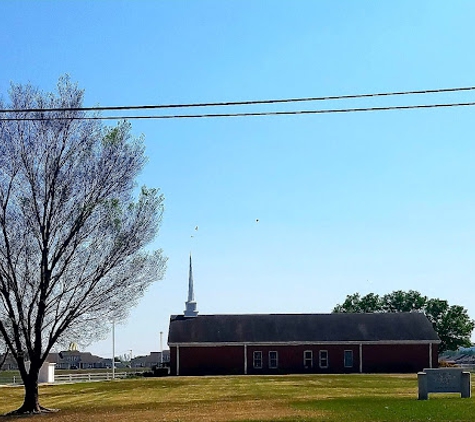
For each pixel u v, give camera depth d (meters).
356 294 120.50
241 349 78.25
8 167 33.81
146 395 43.81
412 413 25.83
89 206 34.59
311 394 40.12
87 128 34.72
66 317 35.09
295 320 81.88
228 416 27.00
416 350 78.88
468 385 33.16
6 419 30.67
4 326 35.75
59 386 58.81
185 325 81.06
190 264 83.94
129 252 35.47
